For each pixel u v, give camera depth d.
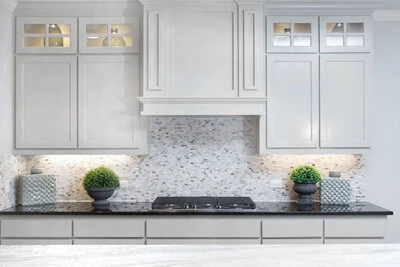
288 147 3.71
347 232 3.42
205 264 1.40
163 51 3.61
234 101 3.58
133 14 3.74
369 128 3.70
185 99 3.57
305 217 3.42
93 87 3.74
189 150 4.08
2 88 3.53
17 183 3.86
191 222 3.42
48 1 3.69
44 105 3.73
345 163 4.05
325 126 3.70
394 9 3.91
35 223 3.43
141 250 1.60
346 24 3.71
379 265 1.39
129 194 4.06
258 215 3.42
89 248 1.63
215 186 4.06
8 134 3.66
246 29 3.62
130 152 3.75
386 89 4.05
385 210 3.47
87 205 3.81
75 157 4.07
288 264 1.40
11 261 1.43
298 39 3.73
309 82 3.71
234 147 4.07
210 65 3.63
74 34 3.73
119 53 3.73
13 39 3.73
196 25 3.63
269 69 3.71
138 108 3.73
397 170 4.04
